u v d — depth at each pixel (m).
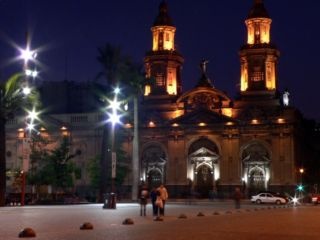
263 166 87.81
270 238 17.84
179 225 24.77
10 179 82.81
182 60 96.81
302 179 92.00
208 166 89.69
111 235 18.62
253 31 92.75
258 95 89.62
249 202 75.12
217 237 18.06
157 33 96.50
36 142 76.31
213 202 74.00
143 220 29.30
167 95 93.19
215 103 90.88
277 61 92.31
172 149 90.81
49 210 42.25
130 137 92.00
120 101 67.62
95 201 68.69
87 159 93.31
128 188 90.62
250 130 88.25
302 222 27.41
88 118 94.12
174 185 89.88
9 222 26.73
